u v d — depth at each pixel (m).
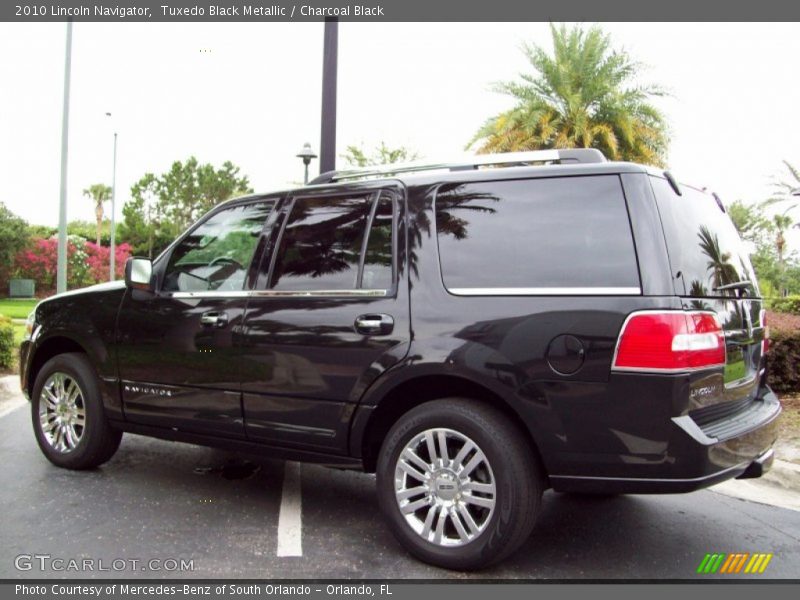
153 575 3.25
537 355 3.12
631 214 3.12
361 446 3.61
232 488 4.61
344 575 3.29
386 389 3.47
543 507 4.43
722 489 4.92
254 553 3.53
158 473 4.90
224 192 61.66
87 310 4.76
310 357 3.71
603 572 3.42
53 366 4.92
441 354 3.31
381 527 3.94
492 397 3.33
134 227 60.03
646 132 17.27
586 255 3.17
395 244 3.64
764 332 3.96
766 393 3.92
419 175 3.73
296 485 4.71
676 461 2.92
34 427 5.06
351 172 4.14
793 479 4.96
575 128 17.00
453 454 3.36
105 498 4.32
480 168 4.04
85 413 4.75
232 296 4.10
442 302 3.40
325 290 3.78
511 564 3.49
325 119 6.91
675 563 3.55
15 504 4.18
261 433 3.92
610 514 4.32
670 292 2.99
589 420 3.03
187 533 3.78
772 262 35.97
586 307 3.08
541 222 3.31
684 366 2.94
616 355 2.99
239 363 3.98
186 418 4.23
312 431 3.73
